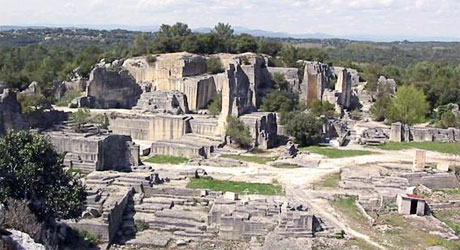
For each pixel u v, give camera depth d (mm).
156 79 139000
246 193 72562
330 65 170000
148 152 99500
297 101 132500
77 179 56062
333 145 106562
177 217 62969
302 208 63625
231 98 104938
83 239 56562
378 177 80312
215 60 146500
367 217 65438
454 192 79312
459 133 113125
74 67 161125
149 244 58062
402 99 131500
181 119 109438
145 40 171250
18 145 51812
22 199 48844
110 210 58656
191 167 87812
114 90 132750
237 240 60062
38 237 43406
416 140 113188
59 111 101812
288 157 94062
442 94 153875
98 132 90688
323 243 57156
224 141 102062
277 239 56531
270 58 155250
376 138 111688
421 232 61125
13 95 82375
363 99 156250
